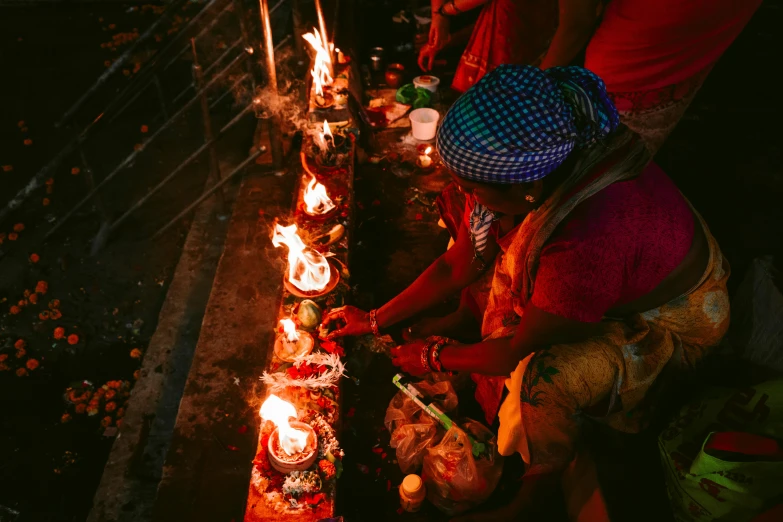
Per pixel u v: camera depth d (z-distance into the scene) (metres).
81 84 5.99
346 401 2.68
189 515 2.27
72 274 4.01
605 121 1.53
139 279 3.97
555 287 1.72
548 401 1.92
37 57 6.46
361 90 4.54
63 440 3.10
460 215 2.49
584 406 1.97
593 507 2.09
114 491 2.65
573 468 2.26
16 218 4.44
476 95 1.49
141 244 4.19
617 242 1.63
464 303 2.80
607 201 1.64
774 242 3.34
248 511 1.88
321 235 2.87
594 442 2.20
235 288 3.17
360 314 2.46
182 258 3.85
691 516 1.87
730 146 4.11
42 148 5.16
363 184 3.86
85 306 3.81
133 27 7.02
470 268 2.34
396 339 2.91
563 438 2.02
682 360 2.03
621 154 1.64
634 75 2.56
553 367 1.88
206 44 5.78
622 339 1.92
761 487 1.70
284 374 2.22
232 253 3.37
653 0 2.33
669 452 1.93
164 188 4.60
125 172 4.78
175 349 3.30
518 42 3.73
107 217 4.12
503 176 1.56
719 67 4.86
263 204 3.71
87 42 6.72
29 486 2.91
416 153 4.07
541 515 2.33
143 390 3.09
